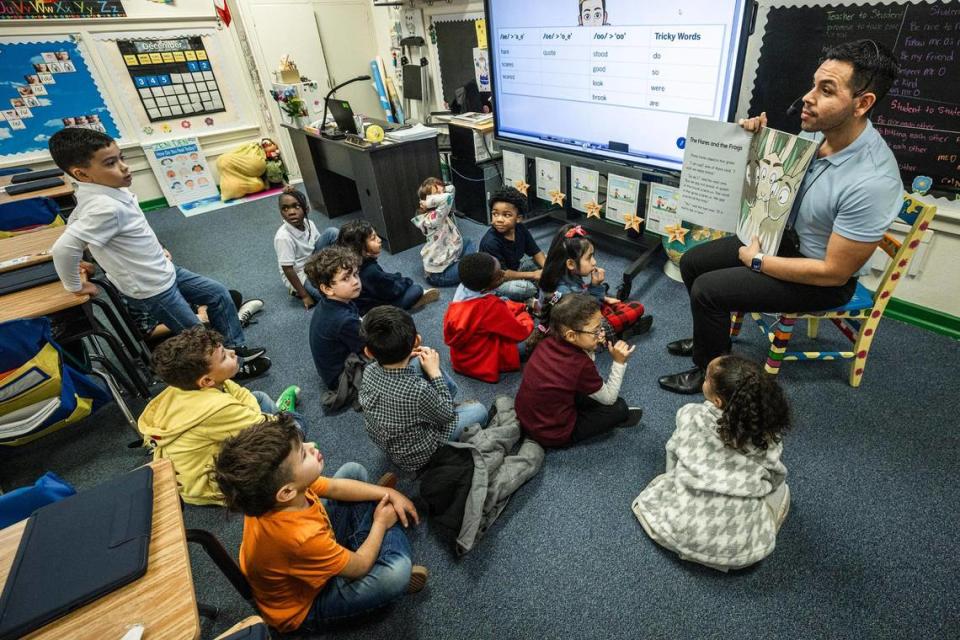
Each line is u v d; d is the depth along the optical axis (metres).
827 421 1.62
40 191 2.89
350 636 1.17
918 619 1.10
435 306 2.57
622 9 2.05
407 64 3.92
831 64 1.20
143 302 1.92
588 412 1.60
